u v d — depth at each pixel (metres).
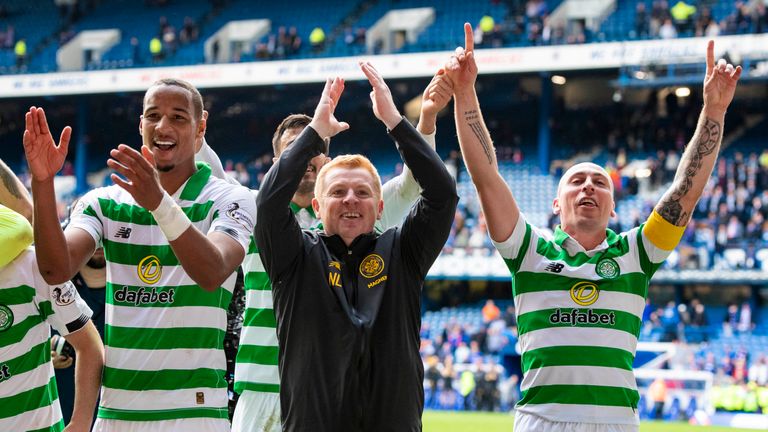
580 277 5.29
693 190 5.39
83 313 4.80
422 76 30.33
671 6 31.20
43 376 4.71
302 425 4.47
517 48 29.28
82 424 4.72
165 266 4.70
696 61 27.44
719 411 21.22
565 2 30.94
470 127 5.27
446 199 4.63
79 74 33.16
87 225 4.66
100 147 37.19
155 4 37.72
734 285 27.52
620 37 29.22
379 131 34.41
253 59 33.31
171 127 4.76
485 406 23.00
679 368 23.27
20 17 38.38
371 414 4.48
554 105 33.22
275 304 4.71
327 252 4.71
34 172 4.19
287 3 36.19
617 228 27.95
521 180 31.25
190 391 4.64
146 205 4.16
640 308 5.37
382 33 33.56
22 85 33.62
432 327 27.94
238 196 4.80
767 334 25.77
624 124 31.83
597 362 5.14
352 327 4.51
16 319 4.60
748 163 29.08
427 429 17.59
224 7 36.78
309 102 36.03
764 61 26.98
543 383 5.20
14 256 4.57
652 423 20.08
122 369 4.66
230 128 36.53
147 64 33.88
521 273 5.39
